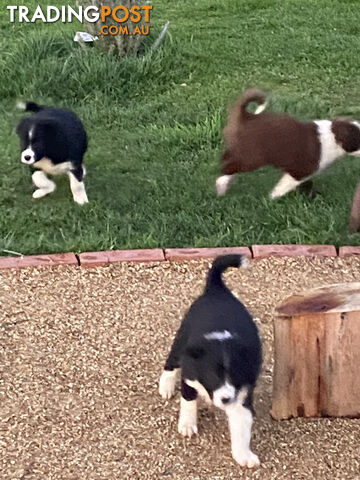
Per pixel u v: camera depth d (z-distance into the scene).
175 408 2.41
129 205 3.34
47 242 3.05
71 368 2.54
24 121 3.22
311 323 2.31
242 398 2.21
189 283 2.88
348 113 3.98
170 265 2.95
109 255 2.97
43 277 2.89
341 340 2.32
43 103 4.11
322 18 5.14
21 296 2.81
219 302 2.30
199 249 3.01
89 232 3.13
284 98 4.08
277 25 5.04
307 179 3.29
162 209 3.30
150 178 3.51
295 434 2.35
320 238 3.07
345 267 2.96
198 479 2.23
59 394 2.46
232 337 2.18
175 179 3.49
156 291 2.85
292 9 5.31
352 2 5.43
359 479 2.23
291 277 2.91
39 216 3.25
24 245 3.04
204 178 3.47
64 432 2.35
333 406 2.38
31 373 2.52
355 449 2.31
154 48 4.54
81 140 3.30
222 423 2.37
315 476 2.24
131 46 4.48
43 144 3.18
